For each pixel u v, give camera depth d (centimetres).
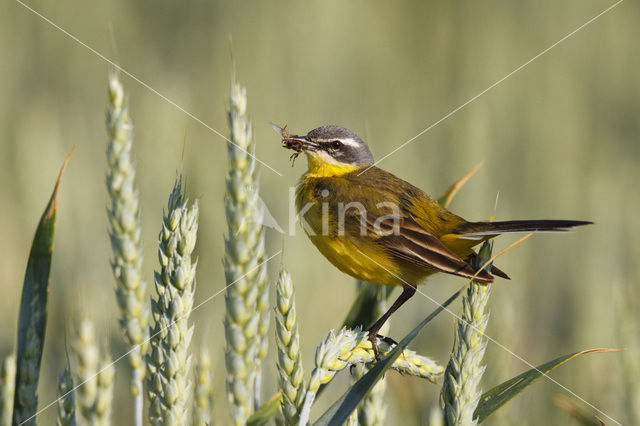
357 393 501
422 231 888
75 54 1900
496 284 1172
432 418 437
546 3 2114
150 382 503
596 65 2012
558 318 1293
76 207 1257
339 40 1948
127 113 493
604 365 1037
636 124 1886
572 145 1697
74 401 482
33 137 1334
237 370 485
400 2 2130
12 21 1881
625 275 1095
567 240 1413
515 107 1797
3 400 512
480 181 1345
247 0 2009
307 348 1025
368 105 1892
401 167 1564
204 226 1206
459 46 2089
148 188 1283
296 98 1823
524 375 565
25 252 1292
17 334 520
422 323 501
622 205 1429
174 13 2017
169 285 498
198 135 1499
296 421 497
